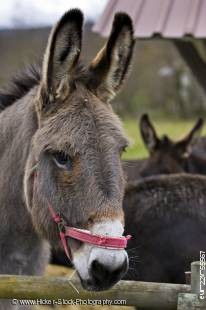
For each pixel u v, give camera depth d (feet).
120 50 11.86
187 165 28.58
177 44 27.96
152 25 25.58
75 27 11.20
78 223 10.71
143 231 17.21
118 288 11.69
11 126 12.67
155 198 17.54
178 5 26.12
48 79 11.25
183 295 11.36
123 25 11.66
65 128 10.94
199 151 32.27
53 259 21.65
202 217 17.11
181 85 82.23
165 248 16.94
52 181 10.95
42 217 11.20
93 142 10.78
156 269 16.97
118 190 10.66
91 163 10.66
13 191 12.37
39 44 74.79
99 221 10.42
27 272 12.96
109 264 10.25
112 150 10.82
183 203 17.33
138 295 11.69
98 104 11.34
